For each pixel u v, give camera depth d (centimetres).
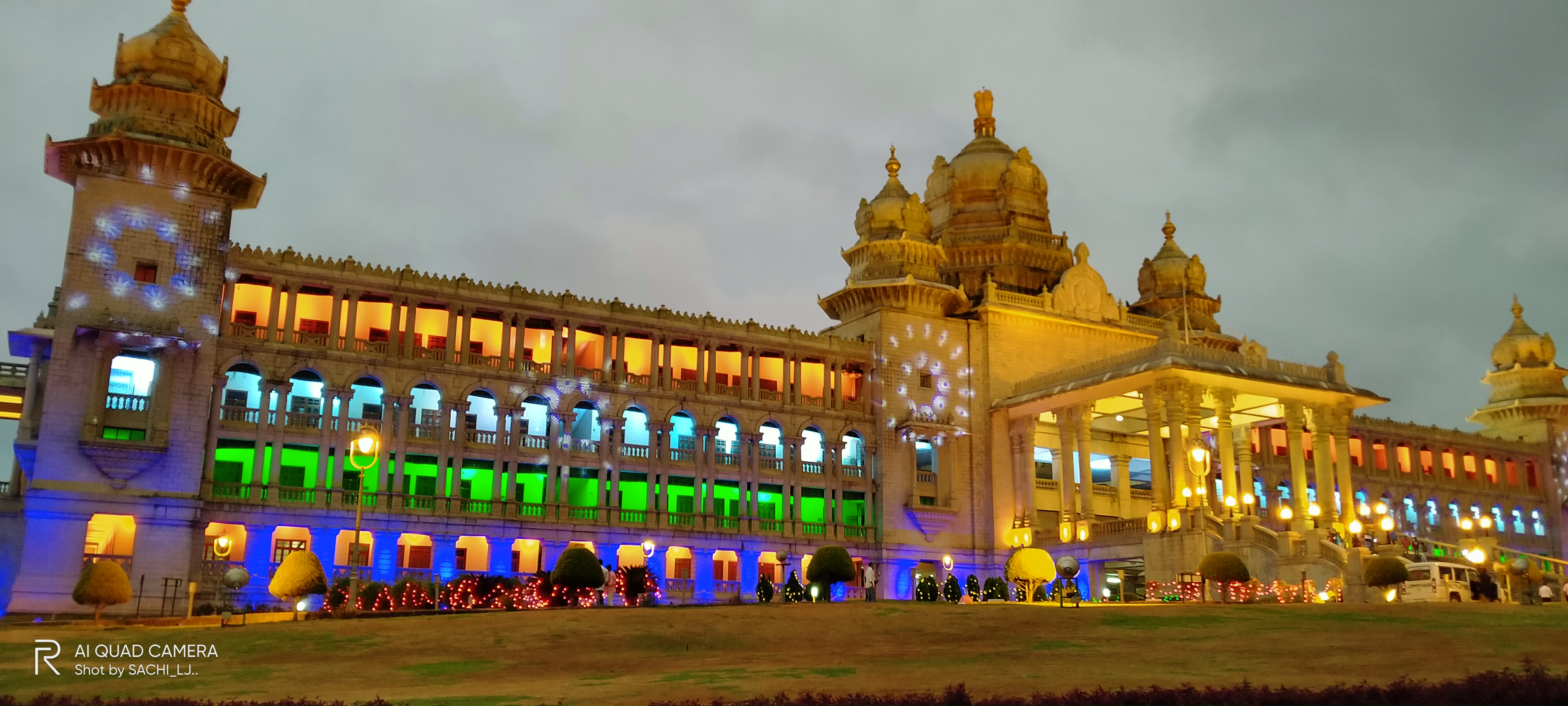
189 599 5634
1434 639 3822
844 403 8612
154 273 6397
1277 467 10319
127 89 6500
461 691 2953
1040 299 9319
